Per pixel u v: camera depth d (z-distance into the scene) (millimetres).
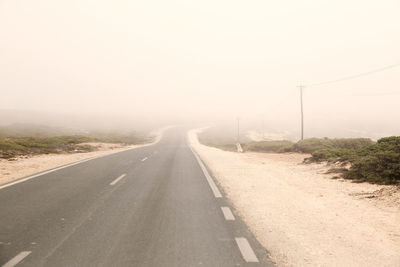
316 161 16469
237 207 6918
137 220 5824
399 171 9773
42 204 6949
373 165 10812
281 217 6184
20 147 20109
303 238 4992
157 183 9883
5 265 3816
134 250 4352
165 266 3852
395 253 4461
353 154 14367
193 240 4785
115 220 5801
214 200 7574
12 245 4492
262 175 12258
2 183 9539
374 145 14125
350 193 8797
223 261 4023
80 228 5301
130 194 8141
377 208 7074
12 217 5914
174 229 5316
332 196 8406
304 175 12594
